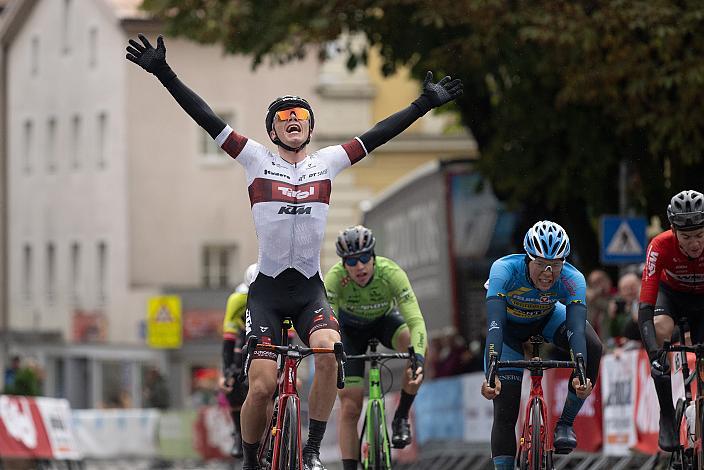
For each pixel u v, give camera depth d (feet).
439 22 169.37
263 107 428.56
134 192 429.38
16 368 226.38
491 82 196.34
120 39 430.20
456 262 218.59
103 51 440.86
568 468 153.58
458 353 203.10
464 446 177.37
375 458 109.81
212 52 426.51
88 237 453.17
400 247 250.37
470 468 175.32
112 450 257.55
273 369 84.69
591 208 189.47
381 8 183.62
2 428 199.21
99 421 258.57
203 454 247.70
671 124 162.20
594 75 164.66
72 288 463.42
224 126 85.40
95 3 442.91
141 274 429.79
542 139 185.06
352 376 111.75
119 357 432.25
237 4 190.08
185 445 250.37
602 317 153.38
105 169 442.91
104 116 443.32
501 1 165.68
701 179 175.01
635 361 134.51
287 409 84.69
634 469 135.85
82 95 454.81
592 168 180.96
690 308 98.58
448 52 177.06
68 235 465.88
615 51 163.12
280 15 189.37
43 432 205.46
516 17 165.78
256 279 86.28
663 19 159.74
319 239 85.46
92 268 450.71
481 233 217.97
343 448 110.93
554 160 185.78
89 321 448.65
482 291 217.97
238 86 428.15
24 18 492.54
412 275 241.96
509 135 186.29
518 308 93.40
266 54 198.59
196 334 406.21
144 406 283.18
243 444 87.30
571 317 91.56
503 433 94.48
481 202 218.38
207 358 407.64
